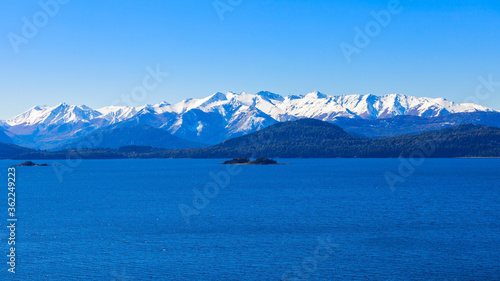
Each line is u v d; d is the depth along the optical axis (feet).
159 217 338.54
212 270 211.61
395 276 203.31
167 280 200.54
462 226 296.71
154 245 253.03
